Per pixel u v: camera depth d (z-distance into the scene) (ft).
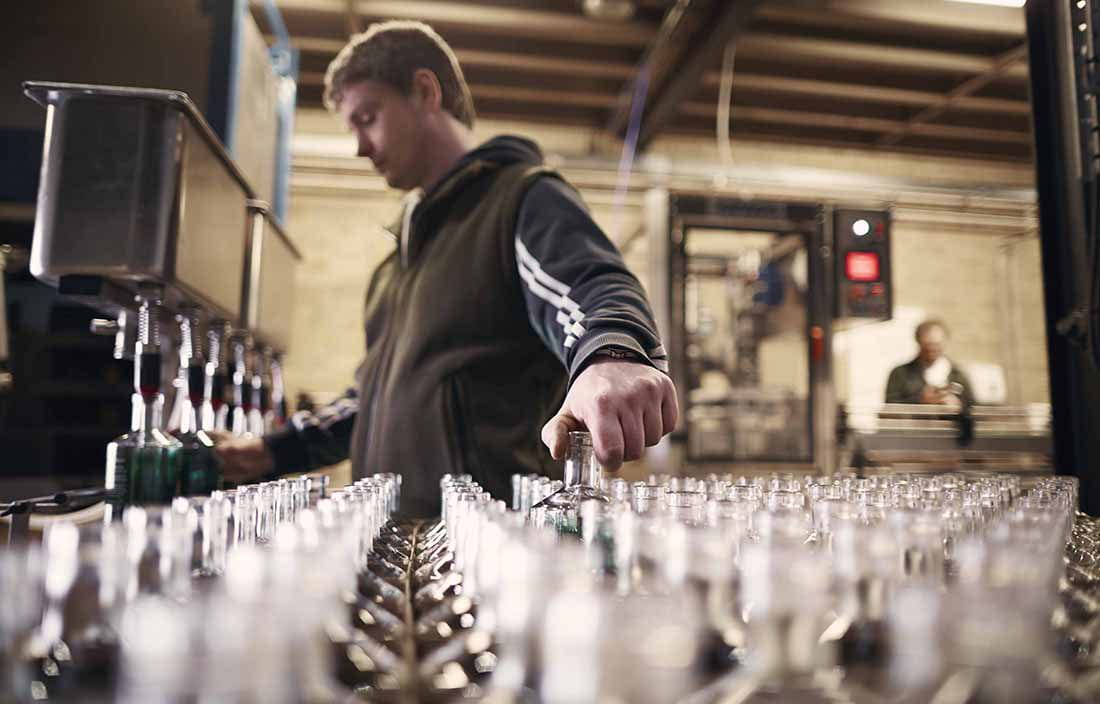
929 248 22.20
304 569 1.24
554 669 0.99
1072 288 4.63
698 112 18.03
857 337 21.43
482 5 13.61
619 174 17.62
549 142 19.79
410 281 5.75
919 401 15.61
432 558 2.39
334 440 6.23
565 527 2.83
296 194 20.16
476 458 5.09
